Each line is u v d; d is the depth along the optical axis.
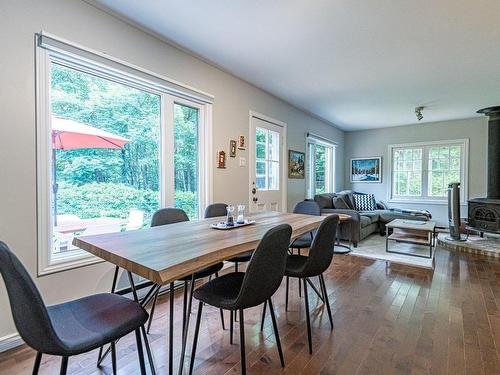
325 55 2.86
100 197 2.26
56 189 2.00
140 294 2.44
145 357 1.65
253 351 1.72
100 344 1.02
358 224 4.40
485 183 5.47
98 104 2.23
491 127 4.72
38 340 0.91
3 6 1.67
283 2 2.00
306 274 1.76
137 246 1.35
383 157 6.61
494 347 1.76
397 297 2.54
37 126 1.82
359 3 1.99
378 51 2.76
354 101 4.50
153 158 2.64
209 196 3.12
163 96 2.66
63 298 1.96
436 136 5.95
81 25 2.00
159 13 2.16
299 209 3.09
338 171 6.78
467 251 4.15
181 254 1.21
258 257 1.25
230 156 3.42
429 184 6.08
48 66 1.87
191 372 1.42
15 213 1.74
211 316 2.17
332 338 1.87
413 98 4.29
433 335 1.90
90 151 2.19
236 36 2.49
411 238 4.08
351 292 2.66
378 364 1.60
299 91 4.03
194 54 2.85
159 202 2.69
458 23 2.23
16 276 0.86
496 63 3.01
